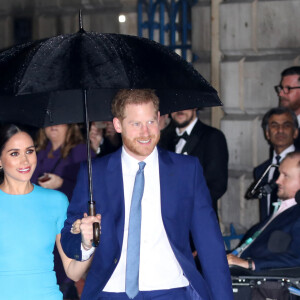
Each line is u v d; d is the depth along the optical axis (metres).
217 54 24.52
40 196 11.59
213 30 24.41
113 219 11.17
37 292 11.26
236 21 23.81
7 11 29.92
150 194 11.23
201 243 11.45
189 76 10.68
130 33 26.77
